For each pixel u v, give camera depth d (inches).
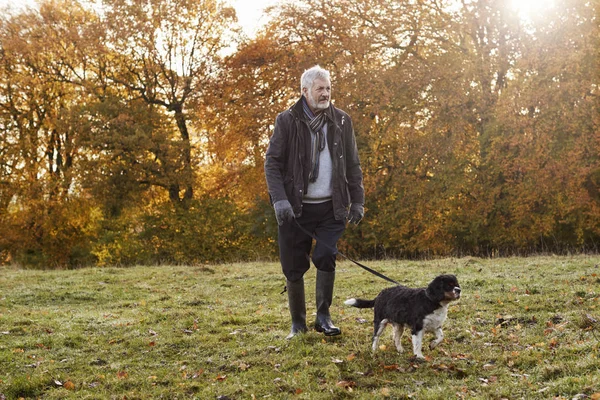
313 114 215.3
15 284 445.1
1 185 992.9
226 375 204.2
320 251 220.2
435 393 173.0
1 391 199.3
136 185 937.5
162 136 938.1
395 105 762.2
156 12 949.2
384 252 776.9
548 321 237.0
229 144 928.9
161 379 204.8
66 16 1027.3
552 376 179.3
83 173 924.0
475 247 740.0
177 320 289.1
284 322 272.8
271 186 212.4
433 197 741.9
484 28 790.5
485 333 231.6
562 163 668.1
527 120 693.9
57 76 1018.7
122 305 350.9
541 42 699.4
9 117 1007.0
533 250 716.7
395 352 210.8
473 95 750.5
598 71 663.8
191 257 917.8
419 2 816.3
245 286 399.9
